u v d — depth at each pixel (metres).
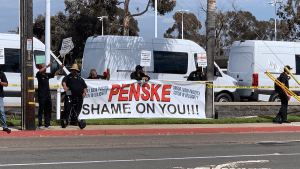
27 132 11.48
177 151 9.15
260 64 18.52
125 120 13.93
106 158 8.19
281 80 14.45
